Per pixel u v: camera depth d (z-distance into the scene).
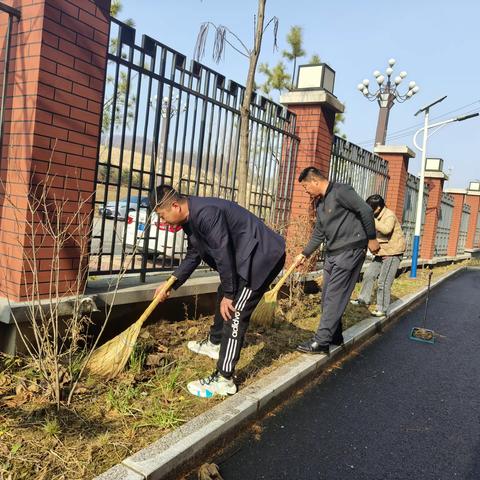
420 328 6.62
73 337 3.21
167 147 4.79
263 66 11.73
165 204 3.14
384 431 3.53
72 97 3.62
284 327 5.38
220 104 5.43
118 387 3.24
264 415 3.58
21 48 3.45
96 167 3.91
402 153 11.35
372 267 7.05
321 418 3.65
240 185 5.41
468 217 22.70
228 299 3.23
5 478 2.28
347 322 6.11
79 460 2.49
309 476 2.86
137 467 2.48
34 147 3.40
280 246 3.45
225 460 2.94
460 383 4.67
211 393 3.40
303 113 7.33
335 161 8.43
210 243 3.15
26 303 3.44
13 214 3.50
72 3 3.54
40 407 2.87
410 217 13.67
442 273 14.27
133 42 4.25
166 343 4.20
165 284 3.61
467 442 3.45
